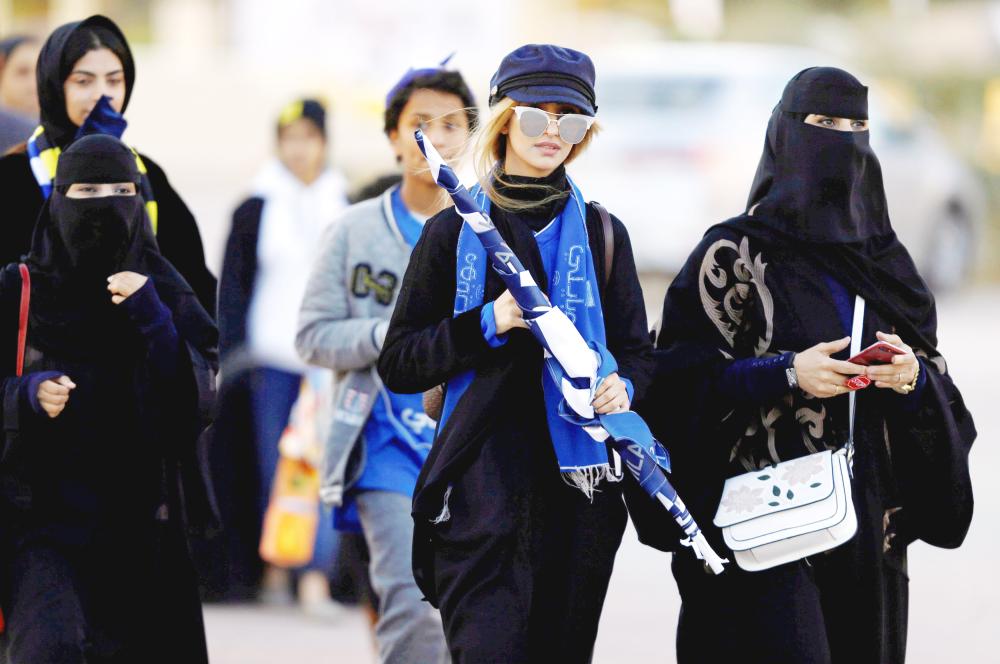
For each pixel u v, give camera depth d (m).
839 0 66.25
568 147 11.70
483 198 11.73
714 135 41.12
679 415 12.65
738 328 12.59
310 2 70.56
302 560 20.09
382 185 16.50
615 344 11.95
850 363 11.87
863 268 12.55
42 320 12.70
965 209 47.00
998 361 35.62
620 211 41.28
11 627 12.47
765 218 12.62
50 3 79.62
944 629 19.34
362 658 18.62
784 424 12.42
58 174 12.68
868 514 12.34
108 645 12.73
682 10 67.06
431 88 14.98
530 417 11.66
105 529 12.75
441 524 11.65
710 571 12.45
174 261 13.91
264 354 20.75
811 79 12.52
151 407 12.70
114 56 13.95
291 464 20.22
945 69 62.53
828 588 12.36
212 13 78.75
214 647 19.03
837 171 12.41
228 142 69.44
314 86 66.50
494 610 11.32
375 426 14.80
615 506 11.73
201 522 13.34
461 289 11.66
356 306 15.05
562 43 68.25
